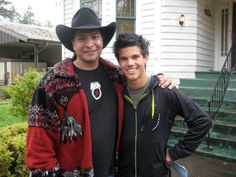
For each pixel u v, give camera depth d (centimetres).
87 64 234
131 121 239
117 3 933
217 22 1010
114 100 239
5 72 1803
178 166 254
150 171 237
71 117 220
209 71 895
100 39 237
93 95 229
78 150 223
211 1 985
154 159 236
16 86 667
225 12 1002
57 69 223
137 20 912
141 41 240
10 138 368
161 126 237
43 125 217
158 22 877
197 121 236
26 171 342
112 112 235
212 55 1000
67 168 224
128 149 240
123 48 236
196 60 902
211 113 640
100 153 228
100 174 230
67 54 1079
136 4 912
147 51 243
